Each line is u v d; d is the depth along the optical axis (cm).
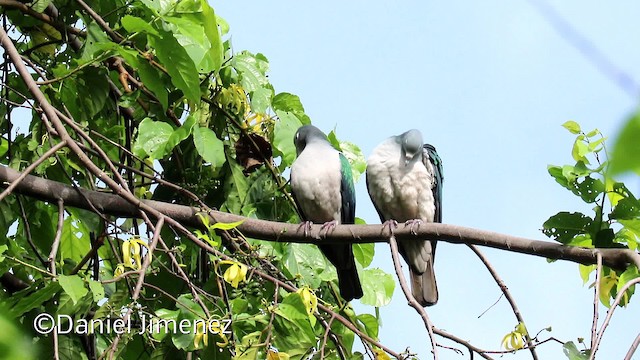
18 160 1112
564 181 1066
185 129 1122
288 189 1288
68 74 1017
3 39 894
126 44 1123
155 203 1049
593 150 1065
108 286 1181
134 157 1074
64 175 1164
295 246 1202
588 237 1078
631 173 339
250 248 971
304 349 899
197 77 1009
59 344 974
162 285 1123
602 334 795
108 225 1080
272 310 874
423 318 859
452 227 1028
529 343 859
